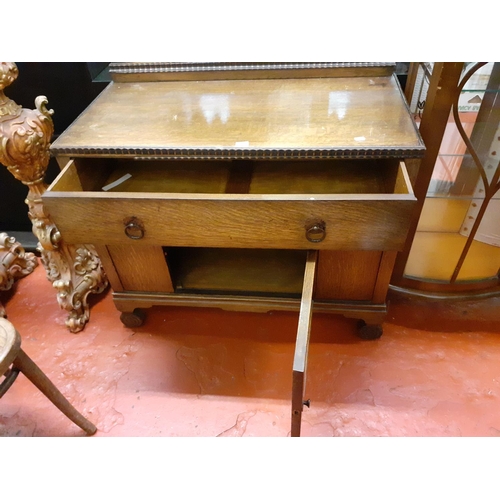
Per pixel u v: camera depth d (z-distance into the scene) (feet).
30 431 3.64
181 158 3.06
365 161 3.62
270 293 3.81
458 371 3.88
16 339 2.75
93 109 3.60
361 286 3.59
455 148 3.53
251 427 3.57
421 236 4.19
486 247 4.09
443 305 4.50
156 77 3.96
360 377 3.87
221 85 3.85
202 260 4.18
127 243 3.10
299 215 2.75
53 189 2.93
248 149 2.95
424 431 3.47
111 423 3.66
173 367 4.06
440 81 3.05
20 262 5.22
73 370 4.09
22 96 4.77
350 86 3.66
